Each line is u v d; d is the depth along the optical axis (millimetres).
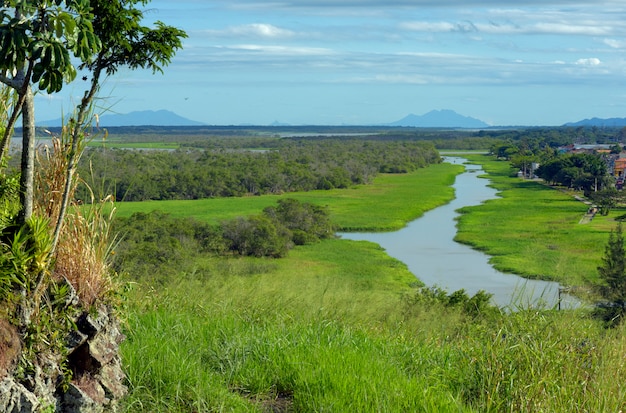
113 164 77875
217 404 5707
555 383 6312
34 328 4656
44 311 4801
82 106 5348
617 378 6547
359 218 69062
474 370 6906
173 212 68250
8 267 4590
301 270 42875
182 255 32062
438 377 7020
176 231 42312
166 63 5641
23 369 4523
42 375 4652
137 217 39125
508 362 6734
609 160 144625
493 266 43625
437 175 132875
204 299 9711
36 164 5652
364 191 99875
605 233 59094
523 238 56406
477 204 84688
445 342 9227
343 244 54250
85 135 5637
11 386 4297
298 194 94875
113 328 5426
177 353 6414
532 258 45031
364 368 6590
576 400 6293
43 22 4398
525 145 190750
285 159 125875
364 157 150250
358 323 10258
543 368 6586
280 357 6863
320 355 6855
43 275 4789
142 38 5508
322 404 5738
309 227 57531
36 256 4762
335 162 129750
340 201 85125
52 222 5383
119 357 5531
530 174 131125
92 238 5555
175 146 191875
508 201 87562
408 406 5801
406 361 7766
